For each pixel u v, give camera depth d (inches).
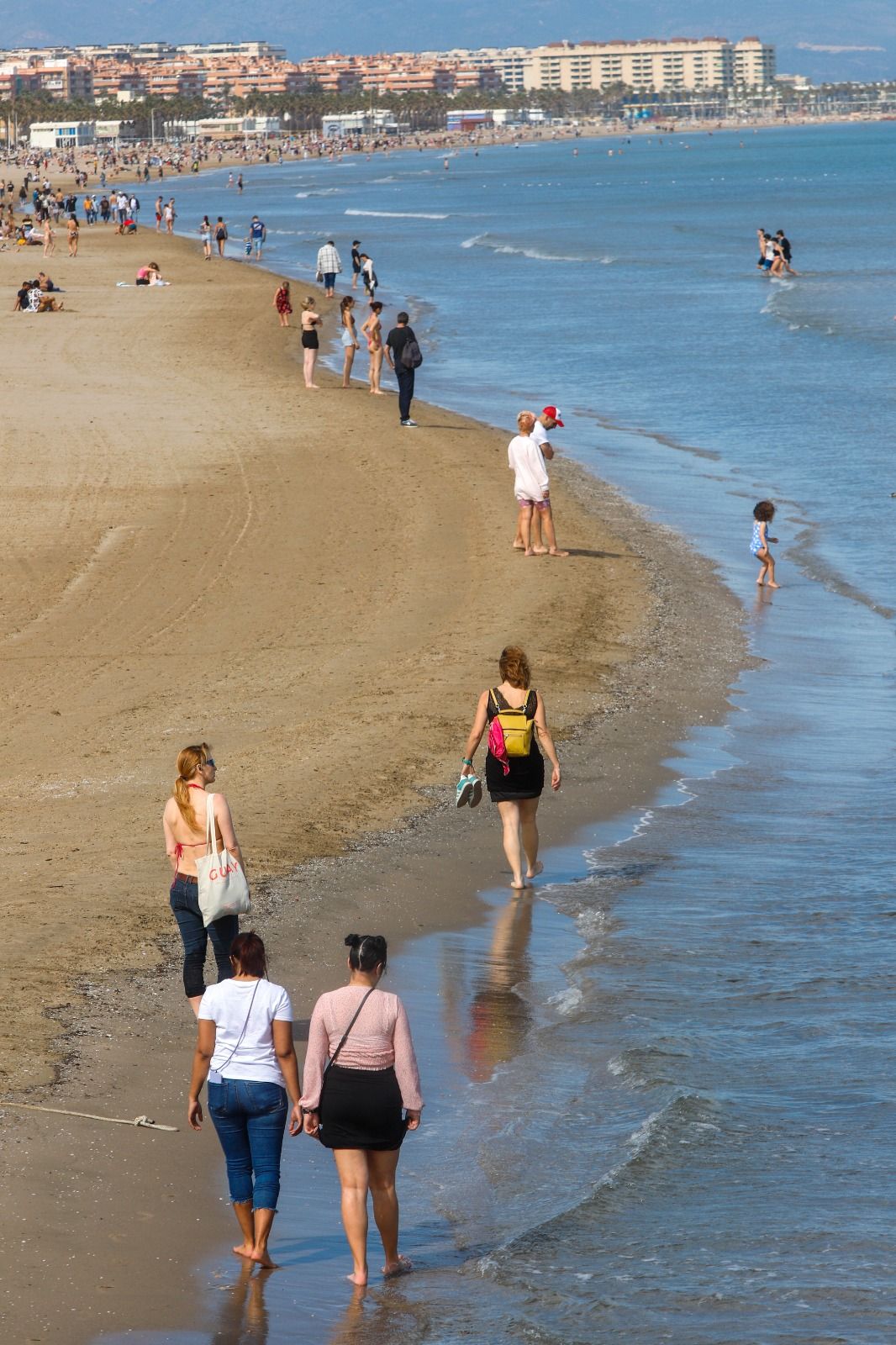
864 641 3070.9
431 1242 1111.0
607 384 6491.1
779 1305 998.4
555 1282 1036.5
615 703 2642.7
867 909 1748.3
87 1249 1065.5
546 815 2143.2
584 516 4168.3
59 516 4121.6
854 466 4744.1
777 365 6761.8
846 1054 1379.2
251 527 4001.0
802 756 2383.1
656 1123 1247.5
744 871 1904.5
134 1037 1421.0
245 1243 1074.1
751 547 3853.3
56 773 2353.6
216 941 1385.3
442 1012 1518.2
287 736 2474.2
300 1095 1086.4
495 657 2886.3
